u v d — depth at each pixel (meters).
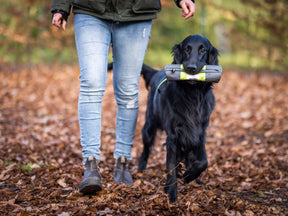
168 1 12.16
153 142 3.26
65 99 6.49
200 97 2.43
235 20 10.37
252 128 4.80
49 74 8.84
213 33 15.91
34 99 6.30
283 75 9.45
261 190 2.71
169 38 15.52
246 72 10.42
